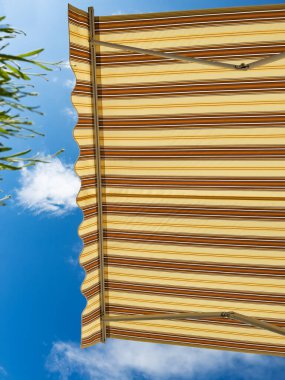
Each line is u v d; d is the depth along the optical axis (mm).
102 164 5531
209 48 5012
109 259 5754
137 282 5738
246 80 4996
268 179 5160
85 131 5266
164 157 5348
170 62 5121
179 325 5754
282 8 4758
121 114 5344
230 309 5547
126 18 5094
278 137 5051
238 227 5324
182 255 5535
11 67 2643
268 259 5320
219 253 5434
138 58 5176
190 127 5219
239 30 4902
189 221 5441
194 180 5336
